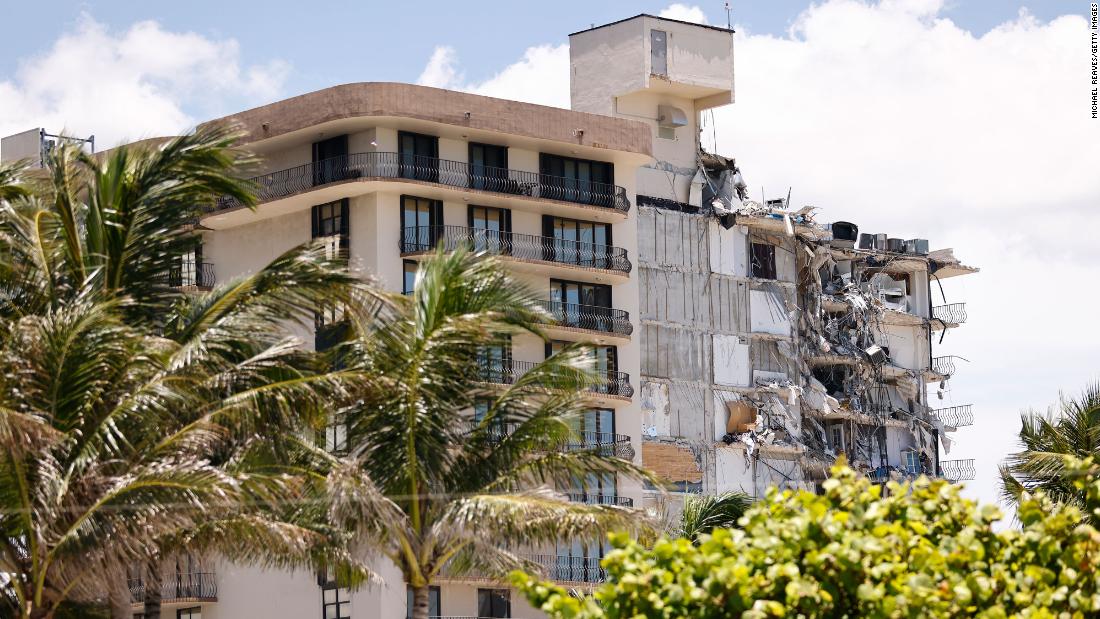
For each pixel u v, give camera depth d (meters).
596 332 90.56
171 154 44.66
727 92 110.19
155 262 44.00
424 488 46.03
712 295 108.75
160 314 44.47
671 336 106.19
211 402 42.59
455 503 44.84
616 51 109.06
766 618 26.02
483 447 46.56
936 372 121.31
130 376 40.97
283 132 87.25
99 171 44.28
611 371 91.81
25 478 39.38
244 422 42.38
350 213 86.56
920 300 122.38
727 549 27.30
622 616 26.72
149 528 39.50
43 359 39.50
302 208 88.06
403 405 45.31
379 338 45.50
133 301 42.25
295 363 44.09
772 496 29.42
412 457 45.41
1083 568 27.50
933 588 26.30
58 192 43.53
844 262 119.00
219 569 86.06
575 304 91.12
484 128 88.19
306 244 44.03
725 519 77.38
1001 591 27.14
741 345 109.69
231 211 88.62
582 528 45.09
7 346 39.38
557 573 84.31
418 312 45.41
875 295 118.69
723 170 111.38
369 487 43.19
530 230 90.62
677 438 104.94
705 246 109.06
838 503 29.02
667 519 79.69
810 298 114.38
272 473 43.88
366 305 45.16
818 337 113.81
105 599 47.34
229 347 43.28
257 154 89.69
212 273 90.38
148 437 41.47
